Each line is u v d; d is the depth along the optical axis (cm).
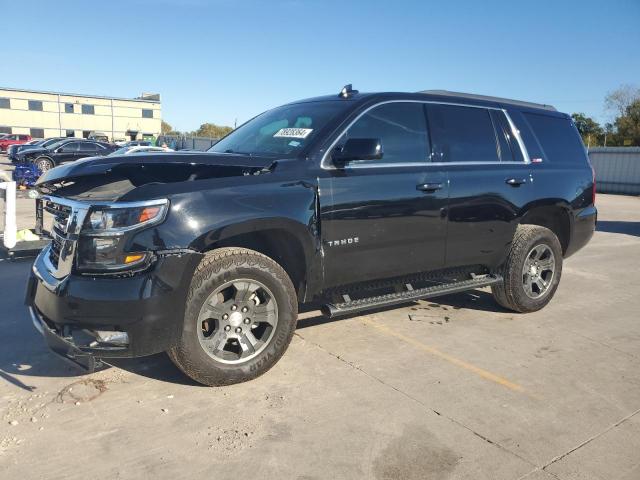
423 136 456
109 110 7044
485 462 292
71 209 345
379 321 509
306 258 388
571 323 522
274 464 286
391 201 421
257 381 378
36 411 334
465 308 557
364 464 288
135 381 376
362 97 439
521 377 397
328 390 368
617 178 2716
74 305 320
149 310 321
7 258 744
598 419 340
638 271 770
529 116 546
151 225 325
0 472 274
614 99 5156
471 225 475
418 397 362
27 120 6575
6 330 469
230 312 362
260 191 364
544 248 536
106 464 283
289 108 485
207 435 311
